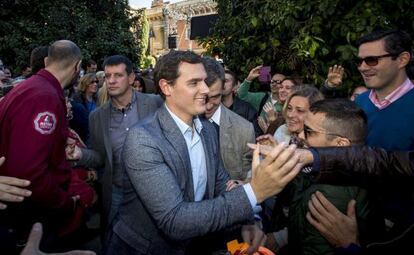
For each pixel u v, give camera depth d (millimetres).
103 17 11523
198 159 1729
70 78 2311
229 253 1625
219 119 2617
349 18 3018
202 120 1960
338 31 3107
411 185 1396
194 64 1574
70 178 2217
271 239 2021
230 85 3676
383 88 2186
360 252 1365
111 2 11586
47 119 1913
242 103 3891
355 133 1507
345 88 3205
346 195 1442
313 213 1424
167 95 1618
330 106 1537
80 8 10641
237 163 2617
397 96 2148
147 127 1542
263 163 1266
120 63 2832
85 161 2682
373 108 2250
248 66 4117
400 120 2111
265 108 3883
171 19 26203
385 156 1347
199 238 1777
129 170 1477
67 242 2262
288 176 1247
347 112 1512
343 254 1390
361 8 2984
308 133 1576
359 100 2406
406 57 2125
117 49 10961
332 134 1509
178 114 1636
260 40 3855
